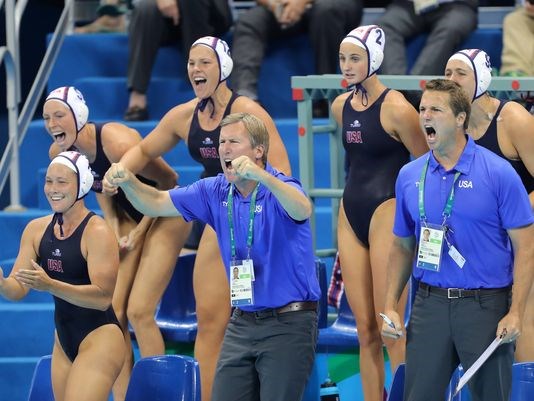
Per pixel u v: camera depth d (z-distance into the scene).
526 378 17.22
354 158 21.16
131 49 30.12
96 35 31.84
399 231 17.23
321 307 24.14
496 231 16.42
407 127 20.42
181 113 22.02
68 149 22.16
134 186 17.81
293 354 17.34
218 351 21.62
